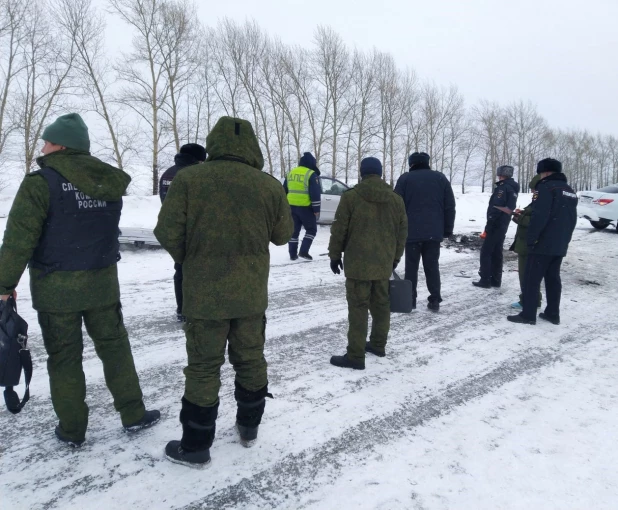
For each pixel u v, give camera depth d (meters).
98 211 2.36
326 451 2.57
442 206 5.34
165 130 25.77
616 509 2.15
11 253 2.10
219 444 2.61
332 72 31.75
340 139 34.69
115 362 2.59
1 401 3.02
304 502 2.16
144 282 6.36
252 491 2.22
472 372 3.72
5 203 15.93
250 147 2.39
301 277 7.05
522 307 5.26
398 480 2.34
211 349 2.31
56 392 2.41
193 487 2.23
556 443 2.71
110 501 2.11
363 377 3.59
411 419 2.96
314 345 4.29
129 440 2.62
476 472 2.42
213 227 2.22
